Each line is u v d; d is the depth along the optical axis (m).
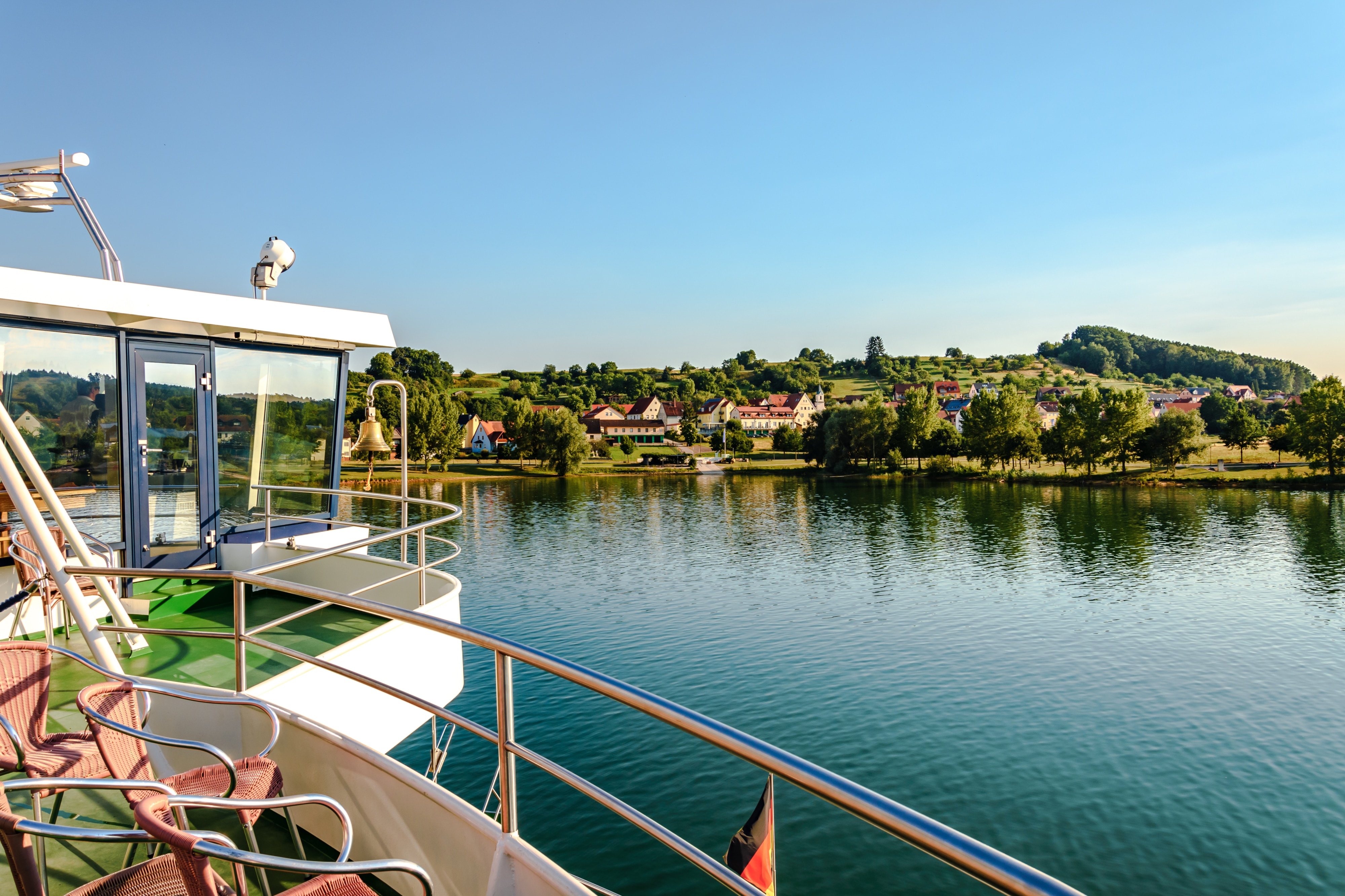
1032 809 18.08
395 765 3.28
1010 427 107.44
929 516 70.12
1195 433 96.75
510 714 2.52
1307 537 56.12
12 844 2.09
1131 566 46.53
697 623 33.75
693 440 182.38
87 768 3.01
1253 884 15.33
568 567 46.75
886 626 33.28
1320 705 24.19
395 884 3.30
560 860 14.90
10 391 6.36
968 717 23.27
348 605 3.06
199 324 7.07
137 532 7.13
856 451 122.12
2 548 6.25
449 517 6.48
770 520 69.19
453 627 2.57
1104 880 15.58
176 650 6.03
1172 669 27.92
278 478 8.35
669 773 18.44
